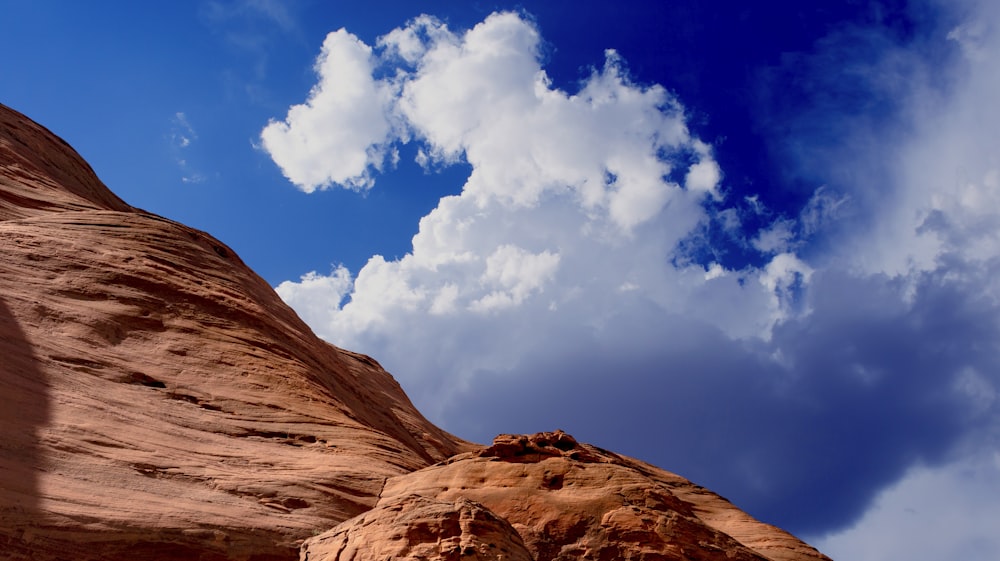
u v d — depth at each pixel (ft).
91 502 65.41
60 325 83.66
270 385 92.48
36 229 97.71
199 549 66.59
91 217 107.04
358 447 88.99
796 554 113.39
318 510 75.51
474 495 79.82
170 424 79.41
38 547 60.85
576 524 75.82
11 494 62.54
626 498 78.07
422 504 64.03
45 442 68.69
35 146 133.18
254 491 74.74
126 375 82.38
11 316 80.64
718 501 132.16
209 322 96.63
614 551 73.56
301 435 87.30
